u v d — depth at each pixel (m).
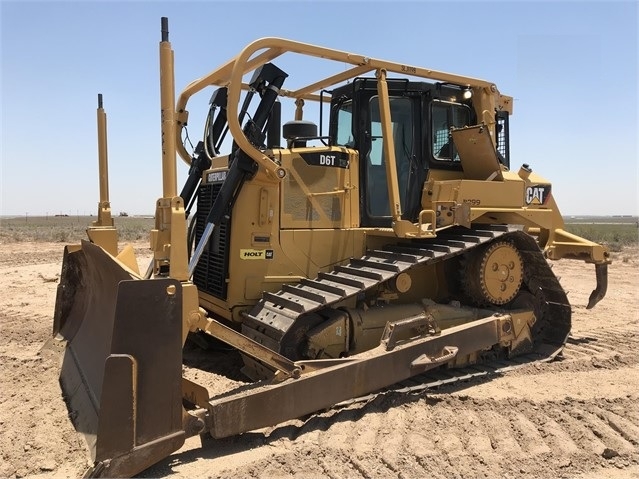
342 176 5.43
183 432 3.22
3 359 5.48
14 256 17.48
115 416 2.99
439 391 4.80
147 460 3.07
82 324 5.12
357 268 5.12
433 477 3.32
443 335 4.78
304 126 5.38
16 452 3.45
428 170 5.96
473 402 4.55
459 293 5.98
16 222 68.00
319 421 4.09
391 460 3.47
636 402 4.71
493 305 5.82
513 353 5.79
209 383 4.88
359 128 5.58
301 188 5.21
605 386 5.11
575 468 3.54
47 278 11.94
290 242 5.18
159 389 3.14
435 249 5.25
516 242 5.93
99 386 3.91
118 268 3.71
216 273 5.25
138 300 3.09
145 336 3.11
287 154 5.13
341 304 5.05
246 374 5.00
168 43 3.58
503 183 5.95
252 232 5.02
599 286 6.73
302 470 3.32
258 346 3.71
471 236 5.46
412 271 5.83
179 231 3.47
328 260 5.36
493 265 5.67
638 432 4.07
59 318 5.59
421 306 5.36
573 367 5.71
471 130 5.78
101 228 5.58
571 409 4.48
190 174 5.89
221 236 5.14
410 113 5.88
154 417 3.12
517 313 5.76
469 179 6.18
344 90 5.89
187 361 5.74
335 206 5.40
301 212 5.23
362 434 3.85
